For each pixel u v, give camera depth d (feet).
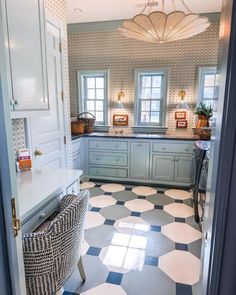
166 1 11.07
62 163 9.82
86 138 13.41
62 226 3.98
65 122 9.92
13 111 4.68
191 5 11.57
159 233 8.12
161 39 9.61
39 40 5.48
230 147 2.02
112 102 15.03
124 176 13.32
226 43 1.99
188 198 11.11
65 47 9.59
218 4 11.48
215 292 2.31
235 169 2.05
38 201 4.62
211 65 13.26
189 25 8.36
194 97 13.84
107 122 15.30
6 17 4.32
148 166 12.85
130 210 9.85
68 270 4.46
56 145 9.29
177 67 13.75
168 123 14.46
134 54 14.16
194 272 6.25
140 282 5.89
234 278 2.24
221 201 2.13
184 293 5.56
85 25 14.25
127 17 13.15
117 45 14.29
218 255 2.22
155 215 9.43
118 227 8.50
